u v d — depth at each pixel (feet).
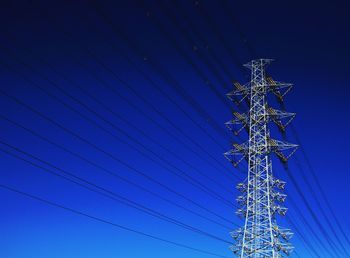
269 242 148.77
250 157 167.63
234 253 150.51
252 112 174.50
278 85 176.45
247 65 183.62
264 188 159.74
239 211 159.33
